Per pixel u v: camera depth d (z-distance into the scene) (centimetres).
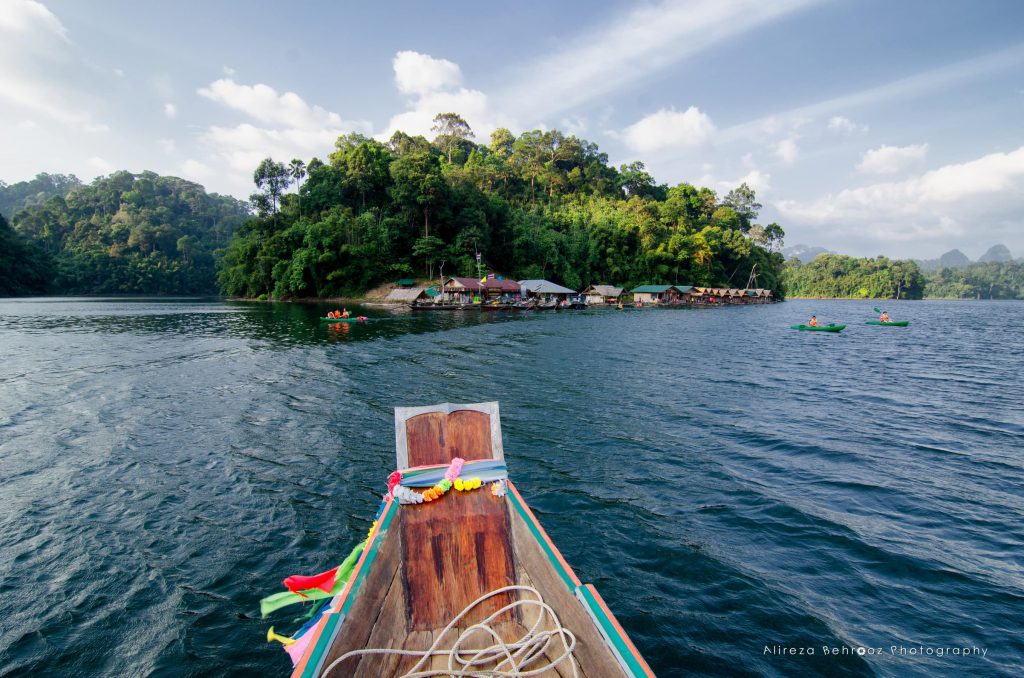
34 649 632
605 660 443
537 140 13912
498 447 715
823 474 1166
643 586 751
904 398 1917
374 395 1880
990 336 4534
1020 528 921
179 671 598
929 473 1172
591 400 1834
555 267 9650
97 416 1598
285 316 5569
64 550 845
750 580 764
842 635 652
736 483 1114
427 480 663
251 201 9300
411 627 561
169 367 2434
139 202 17300
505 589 569
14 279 10688
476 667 507
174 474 1149
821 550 848
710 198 14838
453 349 3092
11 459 1235
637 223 11062
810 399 1888
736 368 2553
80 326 4344
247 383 2080
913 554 835
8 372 2280
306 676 413
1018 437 1431
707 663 603
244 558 821
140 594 734
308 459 1239
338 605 501
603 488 1089
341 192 8869
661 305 9381
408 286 7856
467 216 8606
